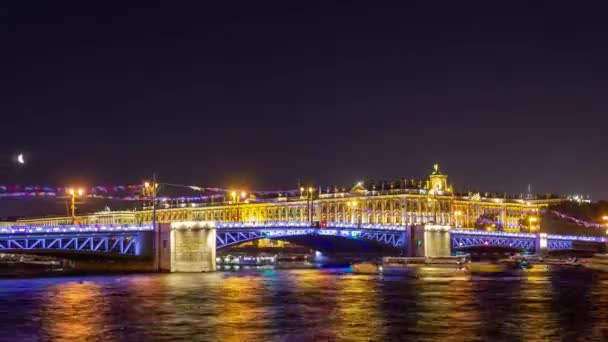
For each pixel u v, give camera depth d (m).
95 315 98.31
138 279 153.00
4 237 156.12
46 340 81.94
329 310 103.88
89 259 184.88
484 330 87.44
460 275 179.50
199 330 87.31
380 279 161.25
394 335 84.31
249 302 112.44
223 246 192.75
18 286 134.62
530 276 175.00
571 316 98.62
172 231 180.12
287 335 84.25
